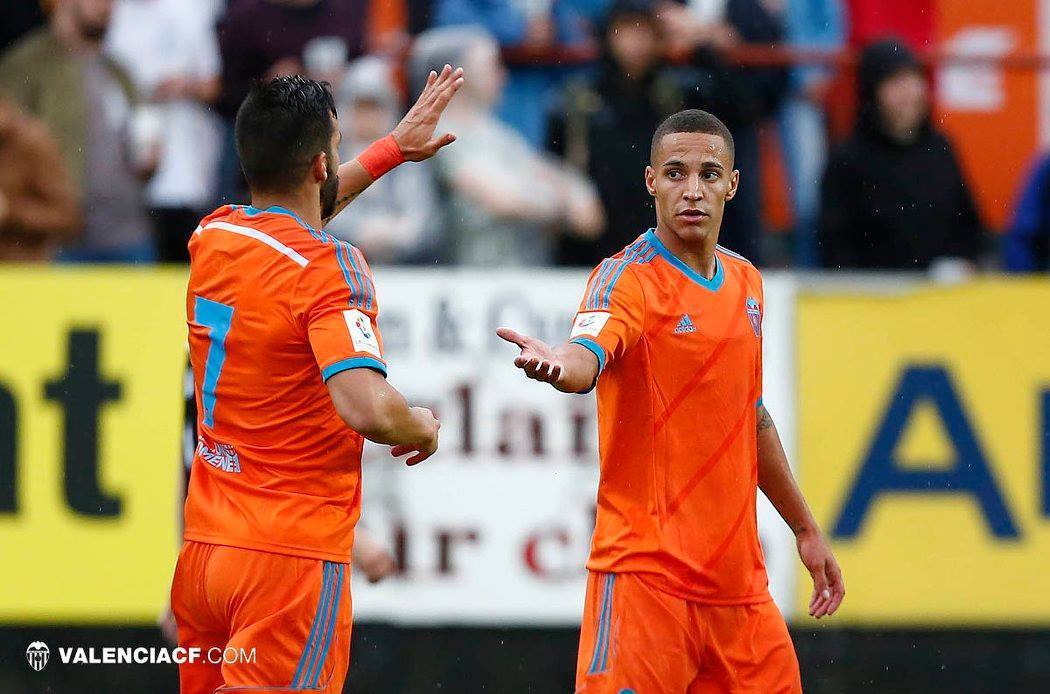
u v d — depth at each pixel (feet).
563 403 80.07
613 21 88.89
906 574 80.33
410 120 56.29
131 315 80.12
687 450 50.72
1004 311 81.41
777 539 79.87
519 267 90.43
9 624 81.92
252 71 92.53
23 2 91.81
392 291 80.43
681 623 50.34
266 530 47.50
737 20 94.02
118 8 92.58
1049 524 80.79
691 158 50.80
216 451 48.70
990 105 100.73
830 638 86.02
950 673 85.87
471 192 89.86
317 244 47.73
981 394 81.15
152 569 78.84
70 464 79.15
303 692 47.62
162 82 92.68
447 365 80.23
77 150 91.50
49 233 91.20
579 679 51.31
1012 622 80.33
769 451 54.03
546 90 92.58
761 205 89.86
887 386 81.15
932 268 89.81
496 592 79.46
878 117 89.30
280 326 47.29
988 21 103.91
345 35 92.48
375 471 79.41
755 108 89.92
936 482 80.79
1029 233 95.40
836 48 98.37
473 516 79.61
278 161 48.83
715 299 51.39
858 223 89.61
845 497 80.53
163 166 92.17
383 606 79.25
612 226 89.86
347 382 45.78
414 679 85.51
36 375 79.51
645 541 50.55
